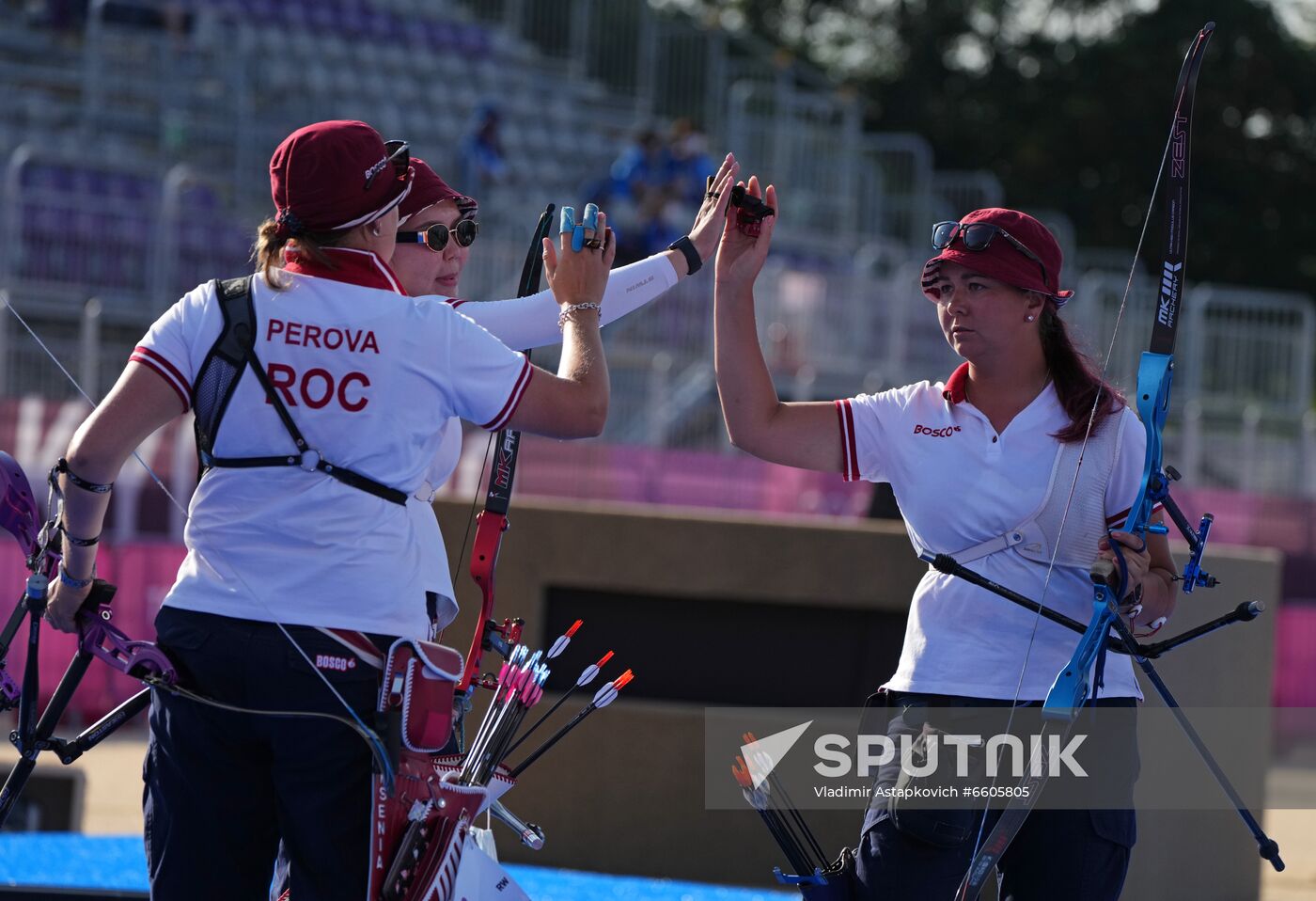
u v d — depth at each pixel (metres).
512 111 74.06
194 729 10.20
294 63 70.31
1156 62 120.19
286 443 9.99
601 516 22.61
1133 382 36.47
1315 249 120.62
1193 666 20.64
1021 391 11.97
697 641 22.73
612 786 22.30
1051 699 11.11
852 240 73.94
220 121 65.56
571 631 11.96
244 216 57.16
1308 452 58.19
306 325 10.03
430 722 10.02
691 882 21.86
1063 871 11.58
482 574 12.16
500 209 62.91
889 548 21.98
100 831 25.86
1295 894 24.52
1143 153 120.44
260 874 10.58
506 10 78.12
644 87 77.00
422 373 10.14
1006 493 11.80
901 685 12.05
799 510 49.28
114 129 63.22
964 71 131.25
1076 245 119.38
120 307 48.84
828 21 136.88
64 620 10.84
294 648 9.91
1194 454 55.12
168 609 10.27
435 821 10.44
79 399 43.97
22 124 61.19
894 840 11.75
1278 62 120.88
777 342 56.09
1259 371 60.84
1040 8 130.12
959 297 11.75
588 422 10.57
